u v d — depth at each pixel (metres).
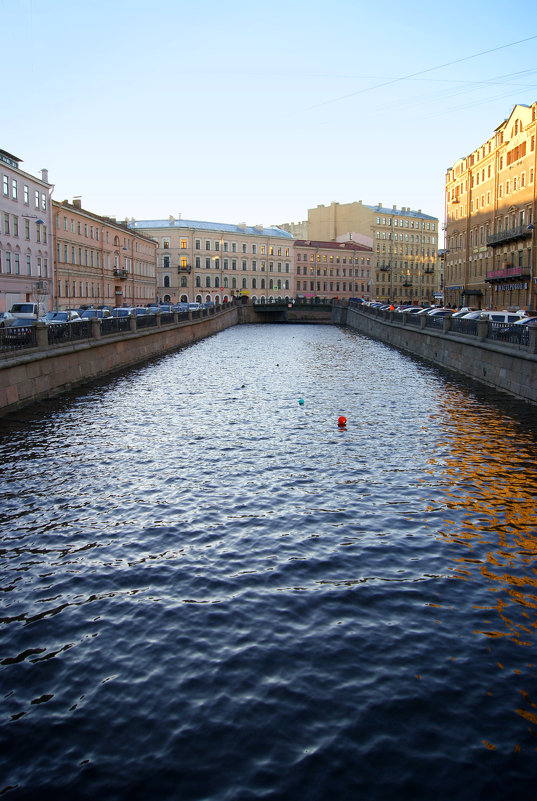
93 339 28.23
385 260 124.19
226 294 108.06
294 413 20.55
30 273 52.69
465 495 12.35
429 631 7.57
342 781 5.35
